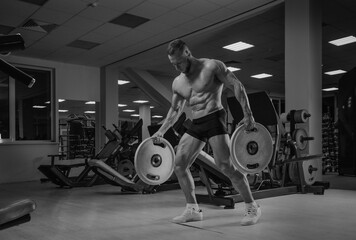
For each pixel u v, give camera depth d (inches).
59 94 363.6
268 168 197.6
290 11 233.3
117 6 228.5
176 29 277.4
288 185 211.3
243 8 236.8
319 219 129.3
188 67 117.0
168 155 131.8
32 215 145.4
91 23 258.2
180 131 198.8
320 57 234.2
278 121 187.6
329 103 671.8
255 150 115.3
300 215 137.4
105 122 387.5
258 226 117.9
